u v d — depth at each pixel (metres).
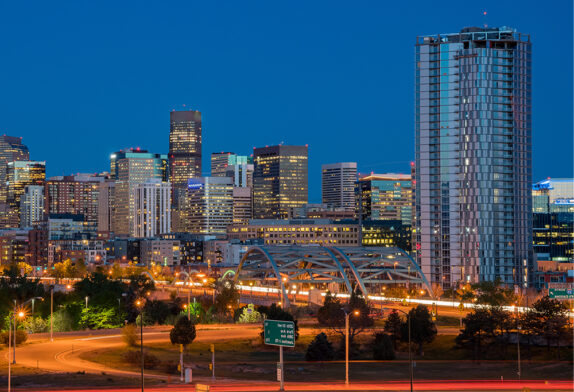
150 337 173.75
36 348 153.62
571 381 119.44
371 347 164.00
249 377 125.50
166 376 122.38
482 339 159.75
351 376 127.06
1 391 104.75
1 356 142.25
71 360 138.12
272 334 106.31
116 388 107.62
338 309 177.50
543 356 149.62
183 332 131.38
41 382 112.06
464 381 119.69
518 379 123.75
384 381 119.56
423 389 108.12
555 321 155.00
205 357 148.50
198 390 95.12
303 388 108.88
